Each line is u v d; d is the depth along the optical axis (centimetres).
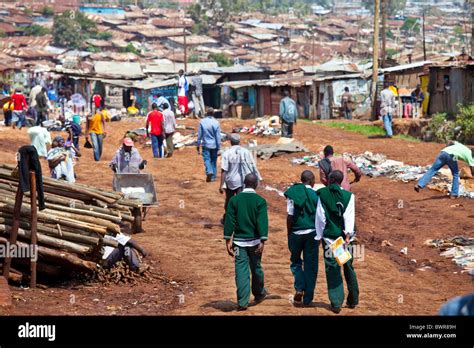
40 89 8444
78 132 6228
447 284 3147
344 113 10475
